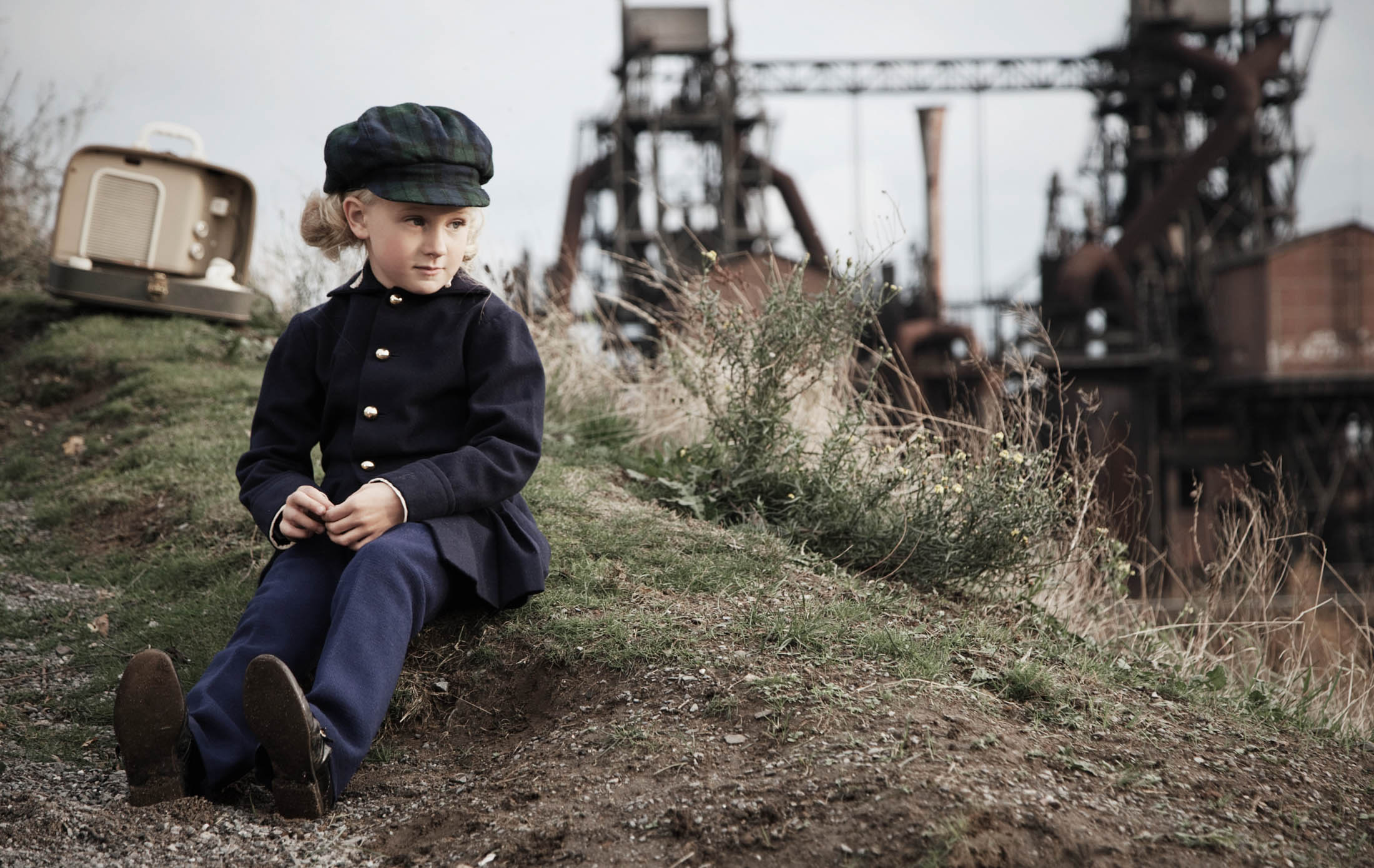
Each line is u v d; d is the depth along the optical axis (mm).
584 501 3496
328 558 2197
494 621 2535
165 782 1847
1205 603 3596
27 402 5785
